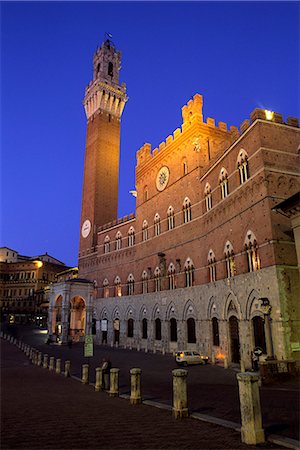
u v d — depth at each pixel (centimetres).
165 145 5775
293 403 1545
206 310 4131
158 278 5450
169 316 5025
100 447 839
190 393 1981
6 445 855
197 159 4788
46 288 10919
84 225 8369
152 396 1875
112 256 7081
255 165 3262
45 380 2580
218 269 3903
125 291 6444
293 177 3203
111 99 9162
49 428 1046
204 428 1067
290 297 2817
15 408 1411
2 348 5784
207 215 4303
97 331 7112
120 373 3077
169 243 5259
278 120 3353
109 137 8956
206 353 4053
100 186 8394
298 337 2742
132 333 6084
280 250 2914
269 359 2619
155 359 4303
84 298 7088
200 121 4978
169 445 865
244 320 3275
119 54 9969
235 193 3600
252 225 3253
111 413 1318
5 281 12369
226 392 1984
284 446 883
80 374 3052
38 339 7581
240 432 1014
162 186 5691
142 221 6206
